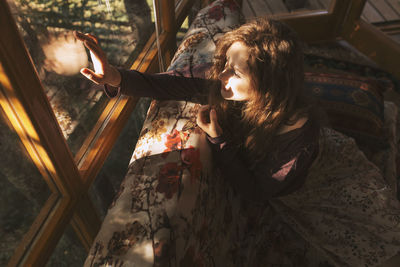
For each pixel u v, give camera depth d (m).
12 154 0.71
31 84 0.65
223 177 1.15
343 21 2.84
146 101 1.58
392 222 1.13
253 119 0.94
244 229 1.35
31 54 0.73
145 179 0.90
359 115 1.49
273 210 1.42
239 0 2.53
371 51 2.75
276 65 0.81
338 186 1.21
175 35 1.67
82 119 1.04
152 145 0.98
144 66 1.38
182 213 0.86
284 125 0.93
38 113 0.69
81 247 1.20
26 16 0.69
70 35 0.86
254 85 0.84
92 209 1.12
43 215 0.88
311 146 0.95
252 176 1.07
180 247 0.82
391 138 1.59
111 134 1.14
